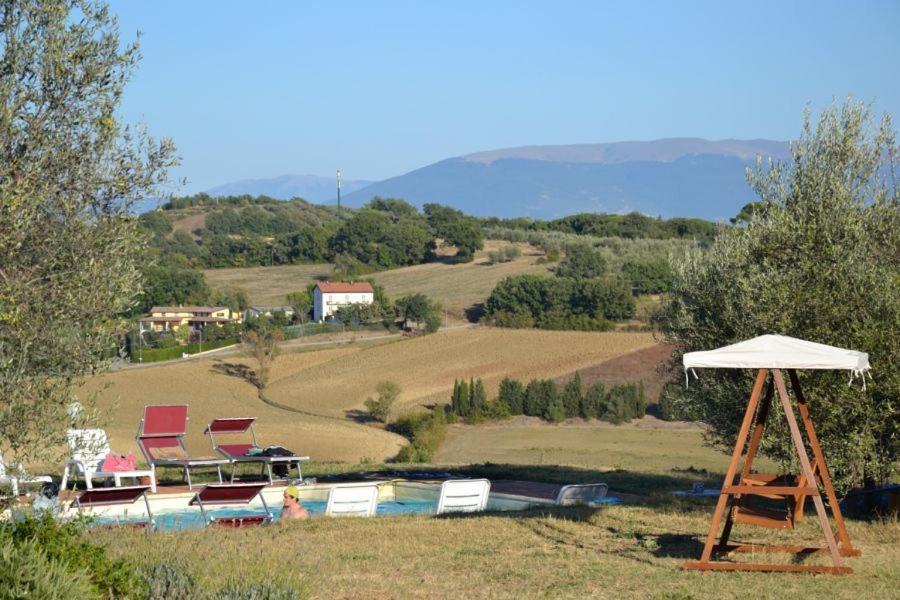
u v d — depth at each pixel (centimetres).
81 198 866
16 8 855
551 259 12144
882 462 1172
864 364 910
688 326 1360
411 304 8981
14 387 795
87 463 1612
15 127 827
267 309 10825
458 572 936
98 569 704
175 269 11269
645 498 1573
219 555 971
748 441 1245
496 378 7019
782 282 1212
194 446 3925
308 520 1301
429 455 4041
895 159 1306
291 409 6225
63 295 827
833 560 918
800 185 1311
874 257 1246
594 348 7581
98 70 875
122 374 7006
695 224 14338
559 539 1118
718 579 897
